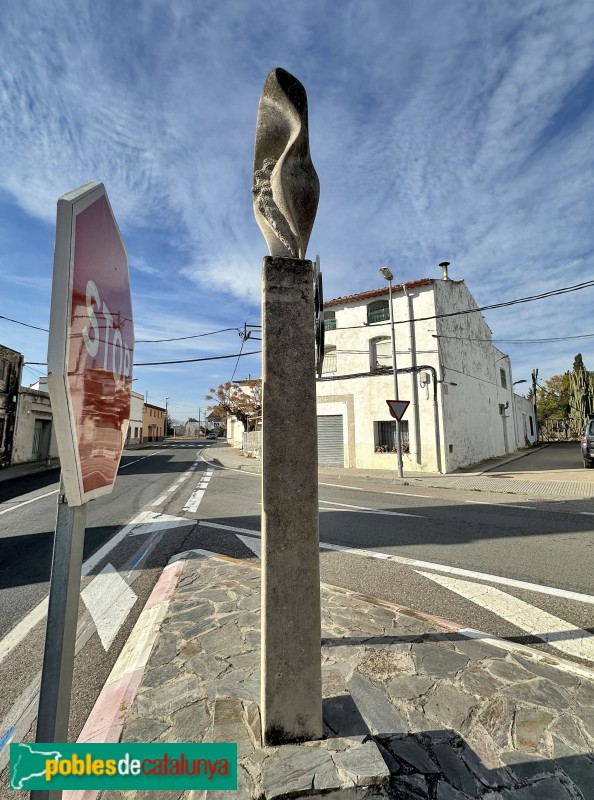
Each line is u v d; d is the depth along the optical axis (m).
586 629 3.17
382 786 1.56
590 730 1.96
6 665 2.81
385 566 4.62
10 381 18.77
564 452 21.44
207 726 1.97
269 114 2.34
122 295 1.41
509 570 4.48
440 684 2.30
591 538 5.74
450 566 4.61
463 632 2.94
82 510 1.03
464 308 17.50
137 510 8.27
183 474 15.51
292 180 2.19
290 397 1.85
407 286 15.73
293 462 1.83
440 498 9.41
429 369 15.03
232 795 1.51
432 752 1.81
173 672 2.44
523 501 8.84
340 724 1.92
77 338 0.94
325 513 7.65
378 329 16.42
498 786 1.64
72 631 0.99
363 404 16.67
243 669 2.46
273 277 1.91
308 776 1.56
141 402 51.16
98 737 1.96
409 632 2.94
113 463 1.29
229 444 43.69
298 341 1.90
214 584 3.89
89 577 4.44
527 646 2.82
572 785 1.66
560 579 4.21
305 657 1.79
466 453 16.23
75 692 2.48
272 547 1.78
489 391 20.06
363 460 16.55
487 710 2.09
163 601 3.53
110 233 1.26
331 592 3.76
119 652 2.94
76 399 0.94
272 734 1.76
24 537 6.30
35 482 13.52
